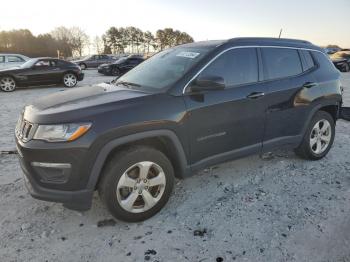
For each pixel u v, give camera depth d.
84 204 2.70
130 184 2.83
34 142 2.58
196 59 3.27
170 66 3.43
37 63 13.02
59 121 2.56
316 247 2.61
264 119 3.62
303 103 3.98
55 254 2.54
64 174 2.60
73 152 2.54
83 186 2.64
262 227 2.87
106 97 2.93
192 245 2.64
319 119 4.27
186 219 3.01
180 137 2.98
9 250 2.57
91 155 2.58
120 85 3.50
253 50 3.62
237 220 2.98
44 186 2.67
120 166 2.73
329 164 4.30
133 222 2.94
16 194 3.47
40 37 74.56
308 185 3.68
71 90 3.45
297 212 3.11
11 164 4.30
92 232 2.82
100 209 3.18
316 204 3.26
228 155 3.44
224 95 3.25
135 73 3.76
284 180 3.80
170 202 3.31
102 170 2.77
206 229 2.86
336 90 4.41
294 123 3.97
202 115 3.10
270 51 3.78
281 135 3.90
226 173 3.99
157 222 2.97
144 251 2.57
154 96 2.91
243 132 3.48
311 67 4.21
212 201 3.33
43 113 2.67
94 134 2.56
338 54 23.09
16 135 2.94
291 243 2.66
